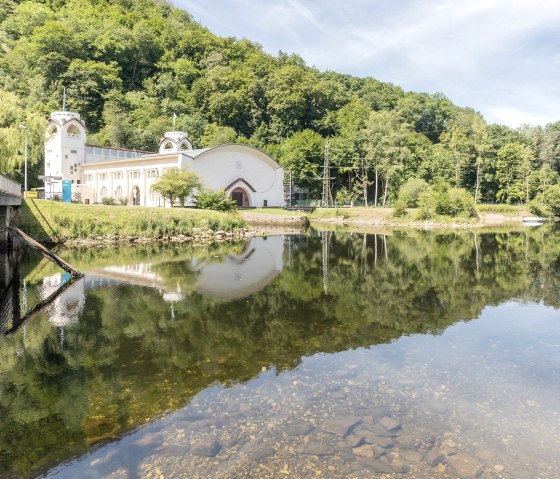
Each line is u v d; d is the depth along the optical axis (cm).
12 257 2781
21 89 9088
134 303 1728
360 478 630
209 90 11825
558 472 648
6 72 9406
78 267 2559
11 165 3678
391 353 1170
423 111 13475
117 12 13312
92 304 1709
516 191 9469
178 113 11350
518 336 1330
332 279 2306
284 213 6681
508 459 681
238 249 3591
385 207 8512
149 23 13688
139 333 1346
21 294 1870
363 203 9681
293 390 927
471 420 802
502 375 1018
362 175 9400
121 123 9225
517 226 6831
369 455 685
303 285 2134
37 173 7181
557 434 757
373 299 1839
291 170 9069
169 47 13512
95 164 7012
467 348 1214
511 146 9712
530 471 650
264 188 7519
